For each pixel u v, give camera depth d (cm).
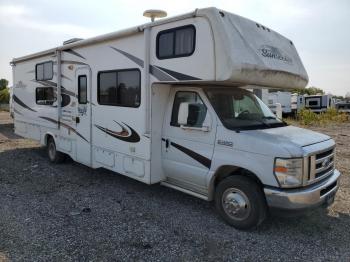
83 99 699
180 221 487
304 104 3141
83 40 669
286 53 543
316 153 430
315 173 433
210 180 484
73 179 707
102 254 388
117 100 604
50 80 815
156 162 551
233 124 477
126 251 396
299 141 434
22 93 978
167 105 551
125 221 484
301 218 500
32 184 666
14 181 686
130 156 582
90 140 685
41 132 885
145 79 529
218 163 469
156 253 393
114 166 625
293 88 582
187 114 489
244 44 454
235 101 526
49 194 604
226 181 466
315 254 395
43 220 482
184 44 473
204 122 491
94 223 475
